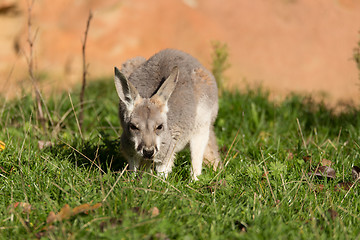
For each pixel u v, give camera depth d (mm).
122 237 5992
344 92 21844
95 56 22031
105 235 5965
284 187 7750
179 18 24109
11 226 6488
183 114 8953
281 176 7980
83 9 24297
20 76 20844
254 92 14555
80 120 12008
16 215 6695
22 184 7441
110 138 10914
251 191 7848
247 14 25750
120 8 23609
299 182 7980
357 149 10117
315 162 9406
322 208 7391
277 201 7512
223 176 8672
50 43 22656
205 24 24172
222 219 6781
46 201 7148
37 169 8445
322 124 12406
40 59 22172
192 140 9453
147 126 8172
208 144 9945
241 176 8617
